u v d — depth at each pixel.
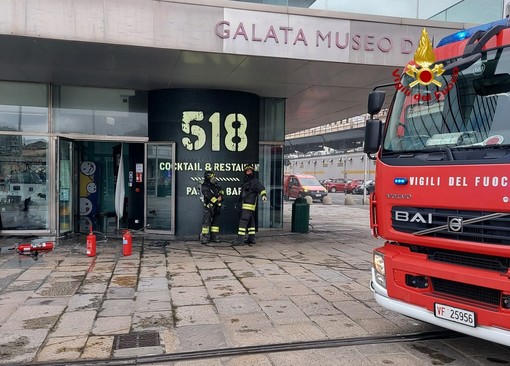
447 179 3.69
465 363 4.05
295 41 7.98
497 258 3.46
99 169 12.99
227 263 8.14
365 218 17.19
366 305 5.73
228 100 11.00
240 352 4.21
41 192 10.66
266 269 7.70
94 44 7.35
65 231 10.55
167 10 7.44
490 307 3.45
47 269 7.41
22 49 7.68
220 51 7.70
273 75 9.44
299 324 5.00
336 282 6.88
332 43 8.14
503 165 3.33
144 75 9.56
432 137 4.09
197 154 10.87
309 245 10.30
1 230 10.45
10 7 6.83
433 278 3.86
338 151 57.53
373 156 4.73
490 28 4.25
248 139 11.30
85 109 11.05
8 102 10.52
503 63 3.87
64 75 9.72
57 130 10.84
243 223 9.98
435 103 4.19
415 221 3.96
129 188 12.17
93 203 12.58
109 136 10.98
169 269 7.57
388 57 8.41
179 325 4.92
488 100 3.86
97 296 5.94
